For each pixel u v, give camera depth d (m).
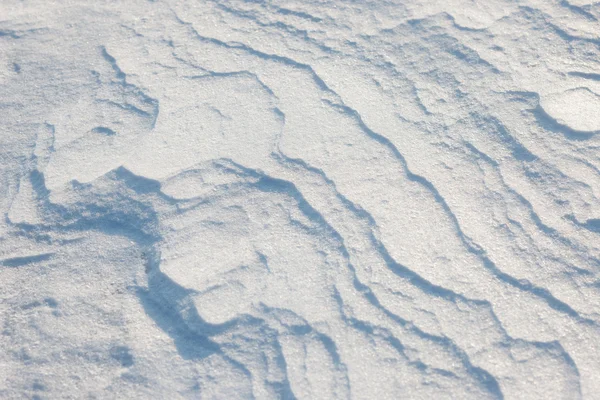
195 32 2.75
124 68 2.66
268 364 1.76
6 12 3.06
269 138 2.30
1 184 2.30
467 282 1.86
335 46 2.59
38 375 1.81
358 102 2.37
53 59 2.77
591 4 2.54
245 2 2.85
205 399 1.72
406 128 2.26
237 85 2.50
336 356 1.75
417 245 1.95
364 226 2.01
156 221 2.12
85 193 2.23
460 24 2.58
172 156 2.30
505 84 2.34
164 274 1.98
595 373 1.68
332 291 1.88
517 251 1.92
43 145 2.42
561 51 2.40
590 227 1.95
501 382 1.68
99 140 2.39
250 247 2.00
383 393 1.68
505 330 1.76
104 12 2.95
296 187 2.14
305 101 2.40
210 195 2.16
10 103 2.59
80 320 1.91
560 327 1.76
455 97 2.33
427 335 1.77
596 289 1.82
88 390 1.77
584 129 2.20
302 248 1.98
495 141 2.18
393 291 1.86
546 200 2.02
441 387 1.68
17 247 2.11
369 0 2.76
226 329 1.84
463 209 2.02
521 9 2.59
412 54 2.51
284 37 2.66
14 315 1.94
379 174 2.14
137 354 1.82
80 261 2.04
